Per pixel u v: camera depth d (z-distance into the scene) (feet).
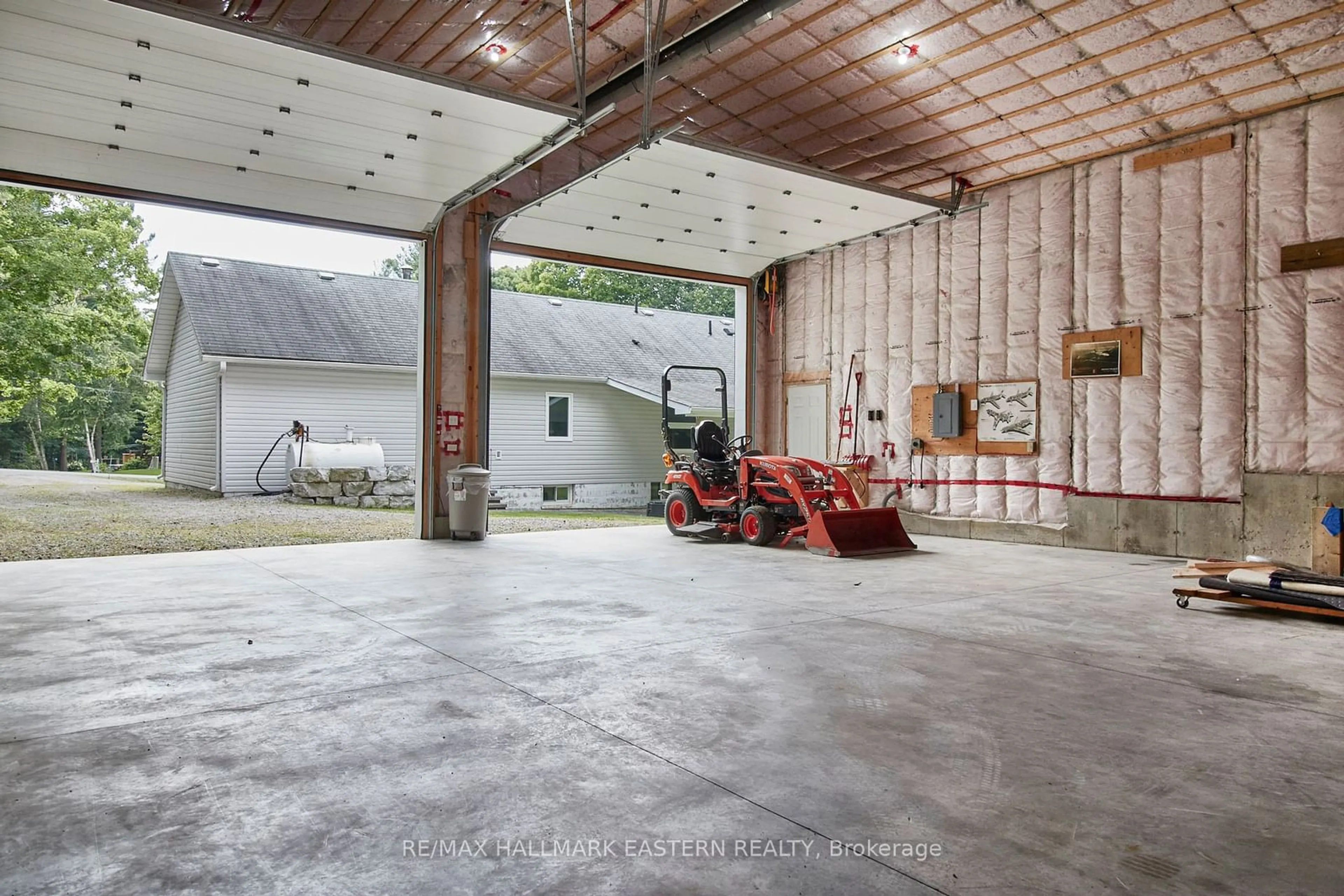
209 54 16.97
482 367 29.12
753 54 22.02
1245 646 13.33
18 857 6.12
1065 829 6.72
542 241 32.12
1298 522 22.57
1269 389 23.25
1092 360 26.91
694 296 101.96
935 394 31.27
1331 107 22.24
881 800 7.25
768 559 23.67
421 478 28.45
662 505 37.14
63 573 20.36
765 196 27.76
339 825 6.70
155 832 6.56
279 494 47.55
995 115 24.61
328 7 19.89
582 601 16.71
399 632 13.80
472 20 20.54
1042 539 28.09
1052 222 28.25
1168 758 8.32
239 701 9.99
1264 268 23.40
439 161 23.21
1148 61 21.30
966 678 11.21
